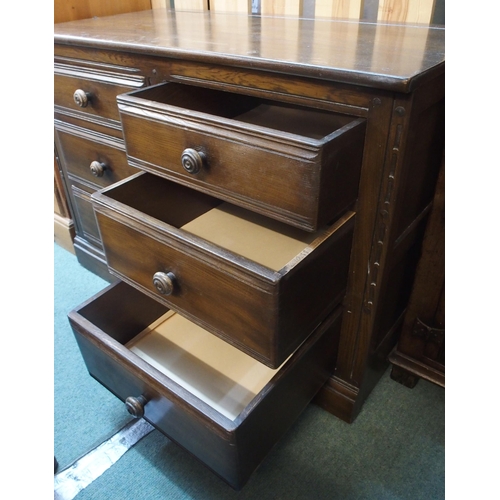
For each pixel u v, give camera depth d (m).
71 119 1.11
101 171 1.10
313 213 0.60
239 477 0.70
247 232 0.87
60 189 1.37
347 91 0.62
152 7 1.35
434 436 0.93
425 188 0.80
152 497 0.83
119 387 0.84
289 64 0.63
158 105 0.70
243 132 0.61
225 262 0.62
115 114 0.98
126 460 0.89
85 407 1.00
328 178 0.59
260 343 0.66
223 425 0.63
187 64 0.76
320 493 0.84
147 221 0.71
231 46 0.75
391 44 0.76
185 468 0.87
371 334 0.83
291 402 0.79
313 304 0.71
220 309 0.69
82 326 0.81
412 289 0.93
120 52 0.86
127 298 0.93
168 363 0.91
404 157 0.63
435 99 0.65
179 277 0.72
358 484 0.85
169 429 0.77
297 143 0.57
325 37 0.83
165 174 0.76
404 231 0.78
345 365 0.91
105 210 0.77
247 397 0.83
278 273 0.58
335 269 0.73
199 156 0.68
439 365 0.98
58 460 0.89
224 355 0.92
